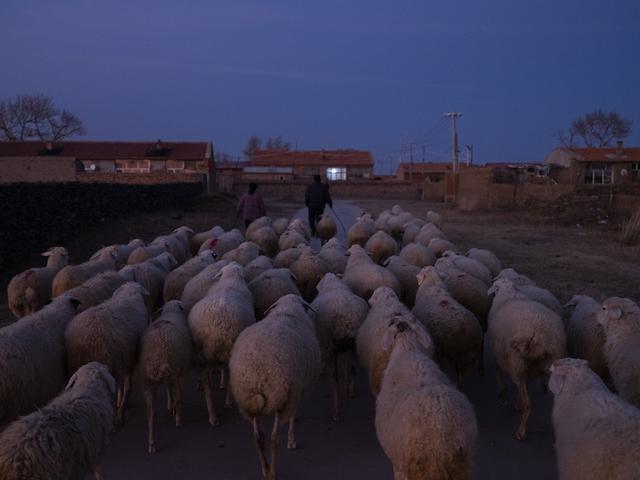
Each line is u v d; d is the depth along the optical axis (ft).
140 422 23.39
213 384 27.63
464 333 23.73
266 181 210.59
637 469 13.11
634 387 19.33
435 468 14.60
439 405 15.03
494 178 152.87
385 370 18.99
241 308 23.59
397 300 24.22
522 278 30.68
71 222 61.05
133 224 77.97
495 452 20.49
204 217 99.50
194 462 20.07
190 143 204.54
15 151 196.75
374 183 213.46
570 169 196.54
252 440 21.79
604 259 57.88
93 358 21.26
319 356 21.90
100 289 27.84
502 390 24.63
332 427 22.89
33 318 21.40
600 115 319.06
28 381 18.99
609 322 20.93
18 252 47.11
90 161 194.80
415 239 50.93
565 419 16.12
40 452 13.94
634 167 194.70
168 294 32.17
